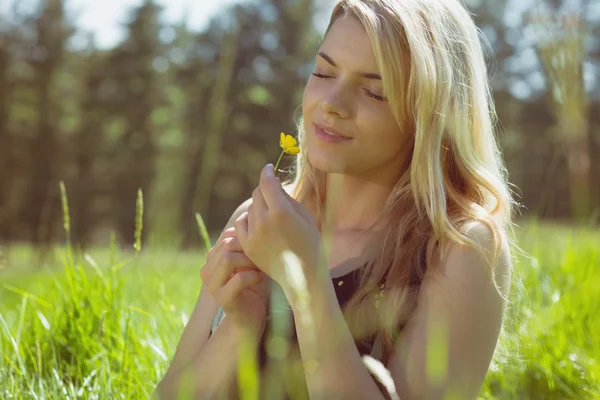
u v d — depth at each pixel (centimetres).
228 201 3734
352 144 176
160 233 430
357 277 177
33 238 3300
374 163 180
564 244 379
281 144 155
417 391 151
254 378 121
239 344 163
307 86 182
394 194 181
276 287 169
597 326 282
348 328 159
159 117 3547
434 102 173
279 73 3634
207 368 166
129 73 3653
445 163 183
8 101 3375
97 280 265
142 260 409
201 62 3578
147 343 251
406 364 154
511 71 3173
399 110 174
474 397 159
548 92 205
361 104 175
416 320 160
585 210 235
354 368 145
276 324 150
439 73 173
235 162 3628
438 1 178
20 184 3372
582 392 236
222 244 168
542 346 255
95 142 3666
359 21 175
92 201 3522
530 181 2152
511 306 254
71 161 3647
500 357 241
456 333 156
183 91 3597
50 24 3375
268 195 150
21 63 3388
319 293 146
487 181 184
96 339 246
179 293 368
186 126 3488
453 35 180
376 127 175
